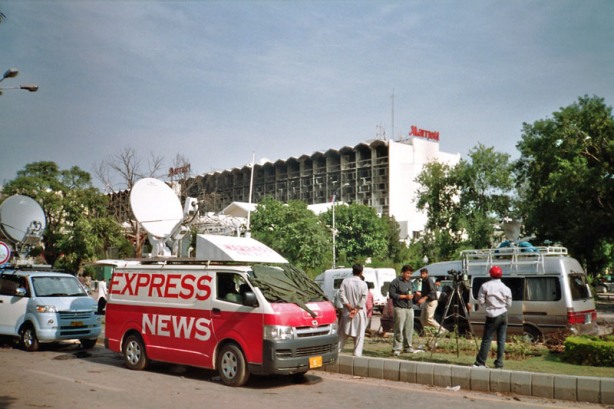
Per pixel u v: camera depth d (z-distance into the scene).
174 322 10.00
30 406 7.42
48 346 14.62
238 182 137.12
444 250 57.03
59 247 40.41
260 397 8.09
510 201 54.19
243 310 8.97
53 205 49.75
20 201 16.72
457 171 57.91
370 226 76.62
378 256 75.50
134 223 25.53
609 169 36.88
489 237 54.09
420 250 66.00
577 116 40.00
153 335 10.34
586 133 39.09
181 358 9.80
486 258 15.43
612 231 38.53
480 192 56.44
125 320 10.92
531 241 44.81
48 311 13.27
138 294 10.80
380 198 107.25
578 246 41.03
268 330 8.62
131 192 14.56
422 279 13.13
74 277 15.08
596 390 7.60
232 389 8.73
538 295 13.77
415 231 93.69
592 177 36.22
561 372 9.12
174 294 10.12
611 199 38.19
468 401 7.81
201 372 10.51
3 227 16.20
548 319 13.50
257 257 10.41
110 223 34.44
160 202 15.15
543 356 11.16
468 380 8.68
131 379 9.62
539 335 13.63
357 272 11.10
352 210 77.00
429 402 7.77
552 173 38.88
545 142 41.94
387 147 106.81
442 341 12.75
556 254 14.61
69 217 50.12
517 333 13.95
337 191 115.62
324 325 9.29
